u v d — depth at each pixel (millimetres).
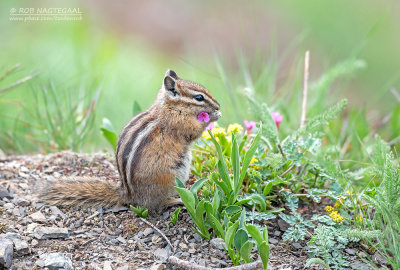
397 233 8711
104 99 18391
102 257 8508
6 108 16484
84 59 21531
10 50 21406
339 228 9008
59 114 14000
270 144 10805
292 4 29703
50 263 8086
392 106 15703
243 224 8094
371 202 8711
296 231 8883
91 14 28047
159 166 9750
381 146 10555
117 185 10242
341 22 27688
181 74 21016
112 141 11375
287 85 16500
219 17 29047
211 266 8297
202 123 10469
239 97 15555
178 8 29781
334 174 9891
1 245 8219
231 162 9242
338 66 13898
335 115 10320
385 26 27266
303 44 18297
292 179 9984
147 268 8211
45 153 13664
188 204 8539
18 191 10445
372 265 8195
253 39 26641
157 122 10117
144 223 9469
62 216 9633
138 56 24500
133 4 29750
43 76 18578
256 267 7770
